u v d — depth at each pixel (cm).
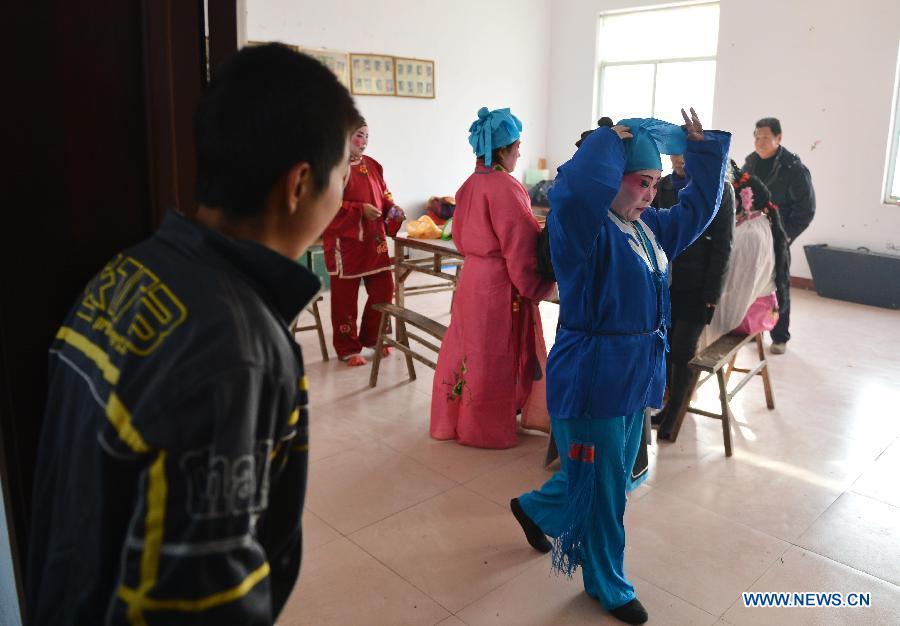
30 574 76
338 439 306
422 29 641
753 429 324
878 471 283
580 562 195
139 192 90
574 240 173
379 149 631
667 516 248
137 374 63
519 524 240
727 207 281
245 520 62
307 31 559
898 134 569
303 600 198
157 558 58
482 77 706
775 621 193
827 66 585
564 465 196
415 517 244
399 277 438
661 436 311
